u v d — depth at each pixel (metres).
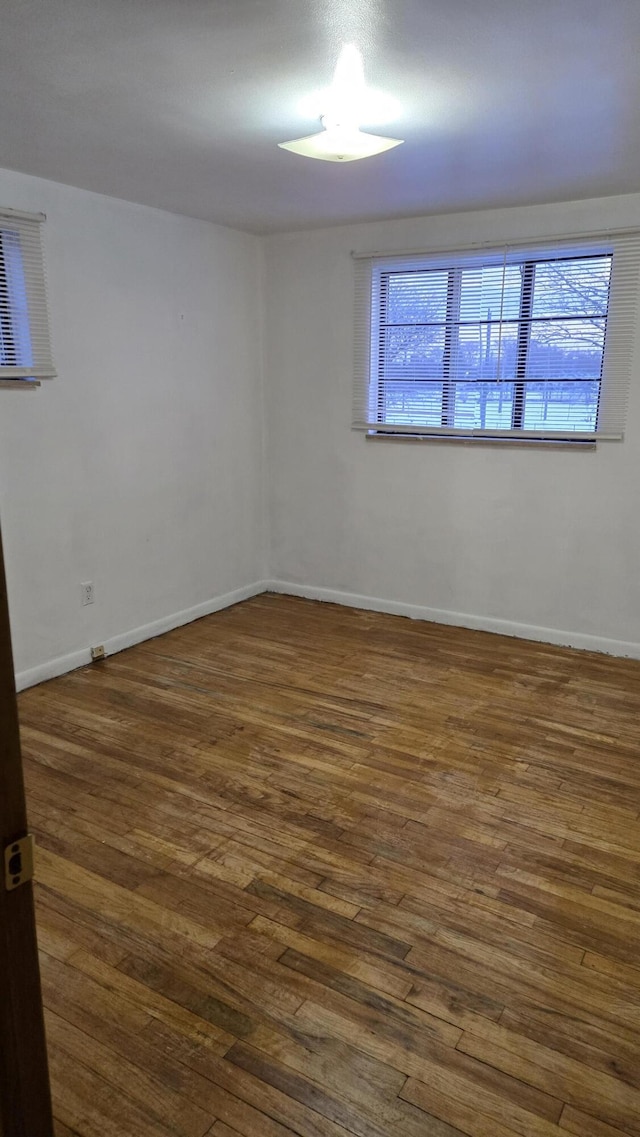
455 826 2.37
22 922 0.77
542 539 3.95
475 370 3.96
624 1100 1.47
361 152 2.32
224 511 4.50
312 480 4.63
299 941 1.88
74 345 3.38
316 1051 1.58
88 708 3.20
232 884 2.10
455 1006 1.69
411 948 1.86
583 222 3.52
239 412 4.50
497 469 4.00
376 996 1.72
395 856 2.22
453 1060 1.56
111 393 3.61
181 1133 1.40
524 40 1.82
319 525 4.67
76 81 2.09
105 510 3.67
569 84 2.10
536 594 4.03
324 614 4.51
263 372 4.65
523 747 2.87
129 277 3.61
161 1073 1.52
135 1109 1.45
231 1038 1.61
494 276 3.81
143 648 3.91
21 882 0.76
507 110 2.31
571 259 3.63
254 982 1.76
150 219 3.68
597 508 3.77
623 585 3.78
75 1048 1.58
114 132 2.53
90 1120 1.43
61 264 3.26
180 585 4.23
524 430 3.87
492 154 2.76
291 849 2.25
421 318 4.05
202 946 1.87
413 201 3.53
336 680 3.50
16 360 3.15
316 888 2.08
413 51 1.89
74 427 3.44
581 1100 1.47
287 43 1.85
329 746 2.88
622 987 1.75
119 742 2.90
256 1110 1.45
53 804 2.48
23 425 3.20
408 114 2.35
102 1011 1.68
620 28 1.75
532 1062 1.55
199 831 2.34
